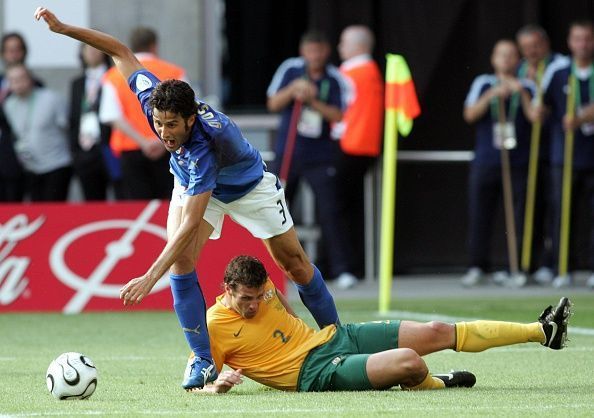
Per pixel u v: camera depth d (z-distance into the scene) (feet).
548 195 173.78
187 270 78.69
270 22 186.70
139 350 106.22
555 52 185.78
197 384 77.61
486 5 183.21
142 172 150.41
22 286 141.49
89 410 69.87
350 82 166.71
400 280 185.57
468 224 189.88
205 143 75.56
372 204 185.47
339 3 181.98
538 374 86.74
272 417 66.13
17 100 165.99
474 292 165.17
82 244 141.38
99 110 161.07
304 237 183.11
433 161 188.55
